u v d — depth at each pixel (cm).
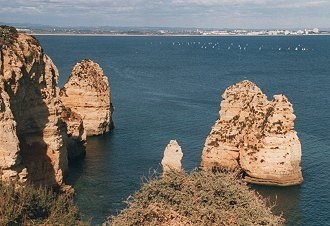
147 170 6034
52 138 5072
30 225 2905
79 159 6594
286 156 5828
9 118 4162
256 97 6469
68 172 5803
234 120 6444
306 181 5838
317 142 7325
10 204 2912
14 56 4578
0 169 4062
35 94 4953
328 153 6775
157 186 2350
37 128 4962
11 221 2827
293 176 5834
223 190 2253
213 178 2331
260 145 5962
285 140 5881
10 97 4494
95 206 4822
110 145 7375
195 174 2416
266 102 6406
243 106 6488
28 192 3203
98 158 6631
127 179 5672
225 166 6216
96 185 5450
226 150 6234
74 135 6588
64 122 6312
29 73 4850
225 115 6519
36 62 4991
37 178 4909
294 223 4669
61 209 3253
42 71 5128
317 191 5528
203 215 2148
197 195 2242
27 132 4894
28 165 4828
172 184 2356
